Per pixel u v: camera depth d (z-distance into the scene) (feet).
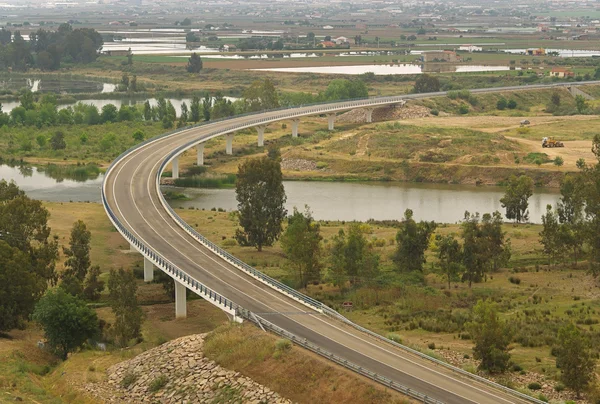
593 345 359.46
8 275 401.29
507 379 328.90
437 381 299.79
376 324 408.46
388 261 506.07
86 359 365.81
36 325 417.28
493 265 490.90
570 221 540.52
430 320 407.03
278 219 548.31
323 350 322.34
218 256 463.42
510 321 400.88
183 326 414.00
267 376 312.09
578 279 467.52
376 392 286.66
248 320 360.07
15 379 336.70
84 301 411.34
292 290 398.83
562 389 317.22
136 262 524.93
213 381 318.86
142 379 334.03
